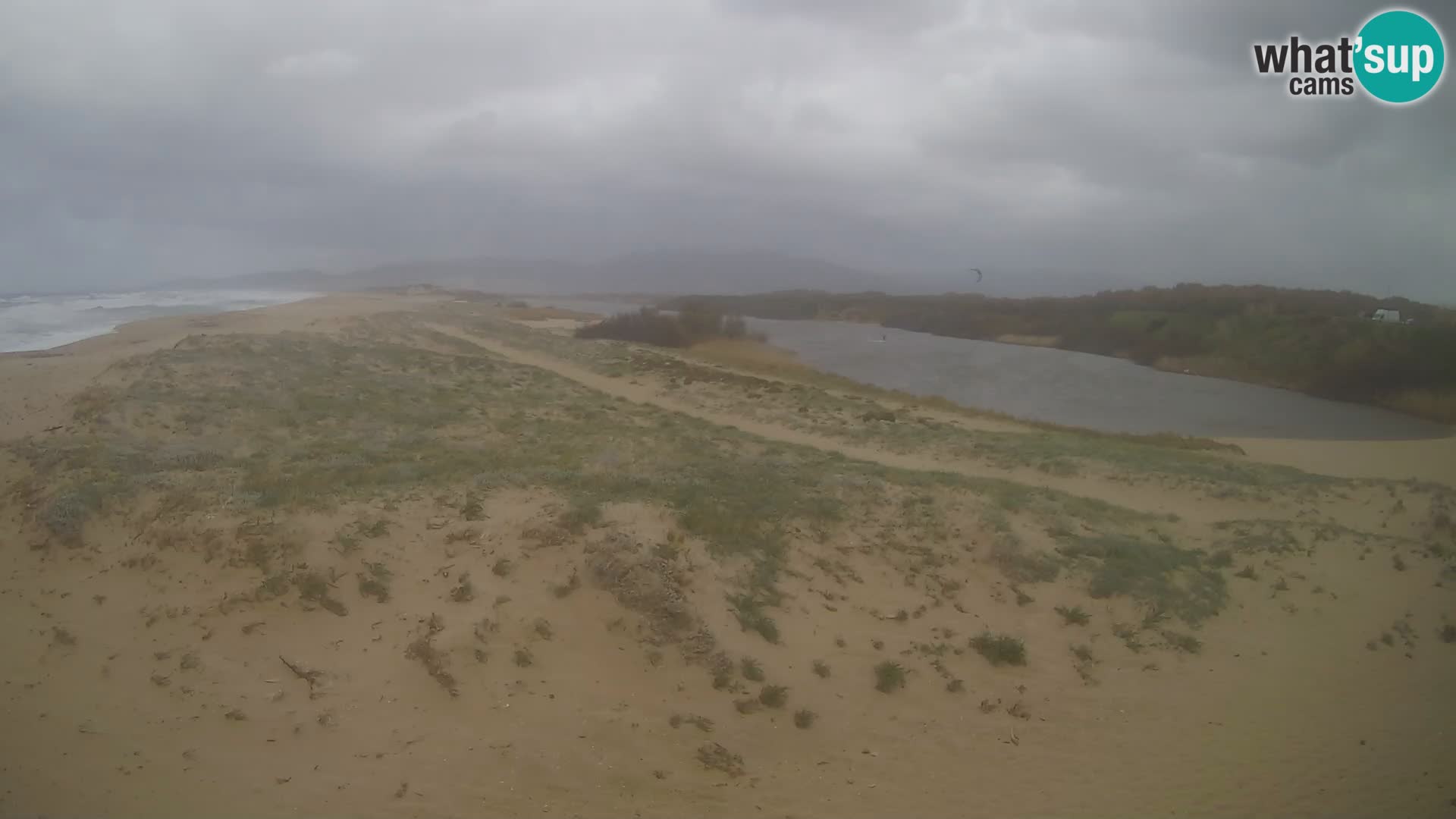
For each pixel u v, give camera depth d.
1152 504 16.03
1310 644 9.91
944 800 6.76
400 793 6.06
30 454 11.73
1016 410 33.19
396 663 7.33
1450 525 14.30
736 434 19.67
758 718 7.39
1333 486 17.20
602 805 6.23
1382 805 6.98
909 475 15.00
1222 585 11.13
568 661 7.62
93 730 6.39
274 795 5.92
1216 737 7.91
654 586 8.46
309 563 8.42
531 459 13.85
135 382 17.70
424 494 10.39
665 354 37.62
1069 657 9.07
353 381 21.66
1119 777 7.25
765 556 9.88
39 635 7.43
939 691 8.21
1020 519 12.38
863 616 9.23
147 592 8.05
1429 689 9.06
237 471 11.61
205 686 6.93
